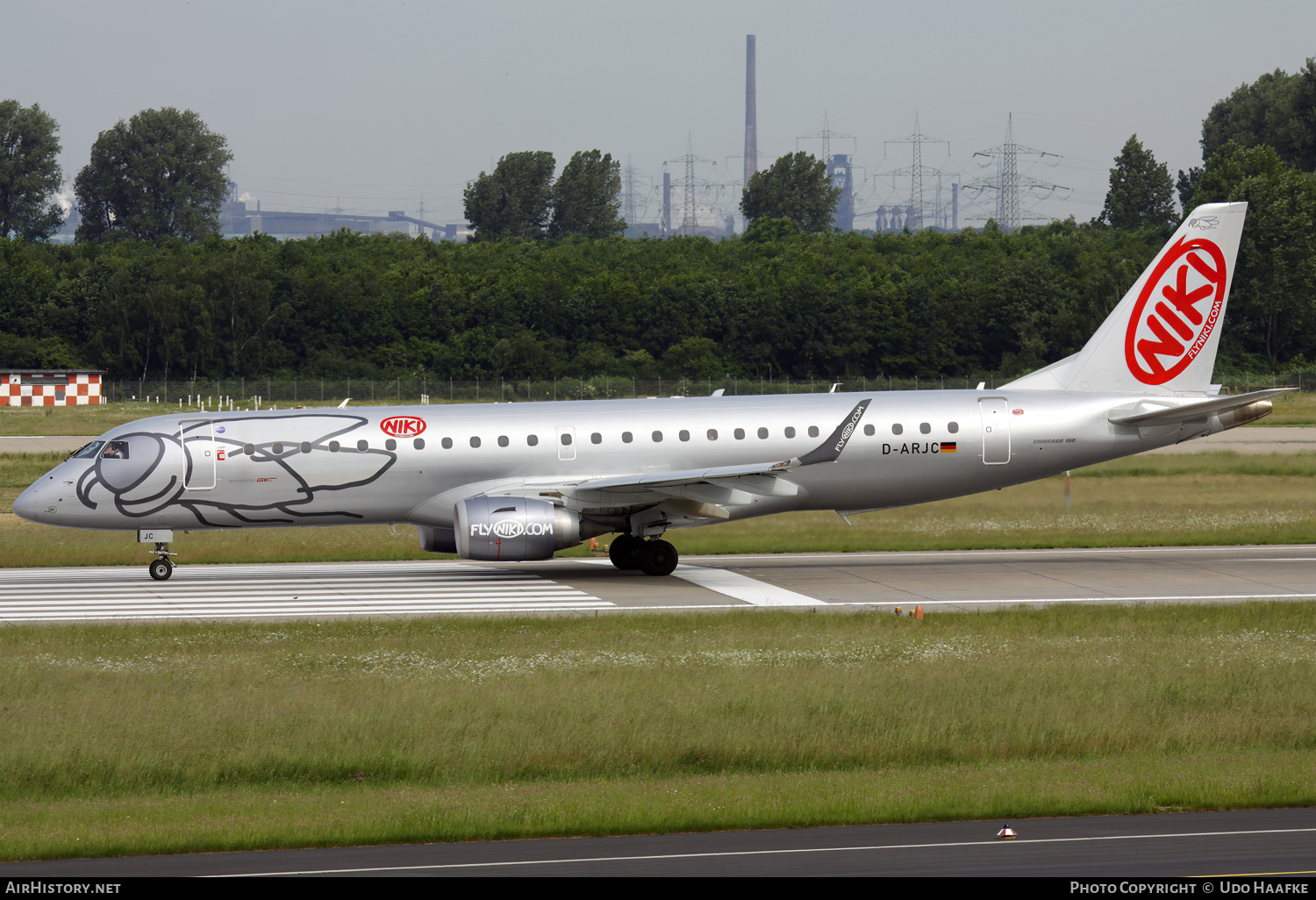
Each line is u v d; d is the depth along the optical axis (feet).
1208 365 456.04
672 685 256.73
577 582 417.90
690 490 420.77
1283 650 295.48
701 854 165.68
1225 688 256.32
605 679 263.29
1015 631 320.70
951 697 247.91
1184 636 313.32
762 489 423.64
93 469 409.90
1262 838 170.30
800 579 418.72
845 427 419.74
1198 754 217.97
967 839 171.22
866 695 248.93
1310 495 616.80
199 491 412.16
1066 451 444.96
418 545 511.40
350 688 256.93
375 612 360.48
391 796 194.59
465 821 176.24
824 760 214.90
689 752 215.51
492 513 402.52
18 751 212.23
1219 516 565.12
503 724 228.84
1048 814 182.50
